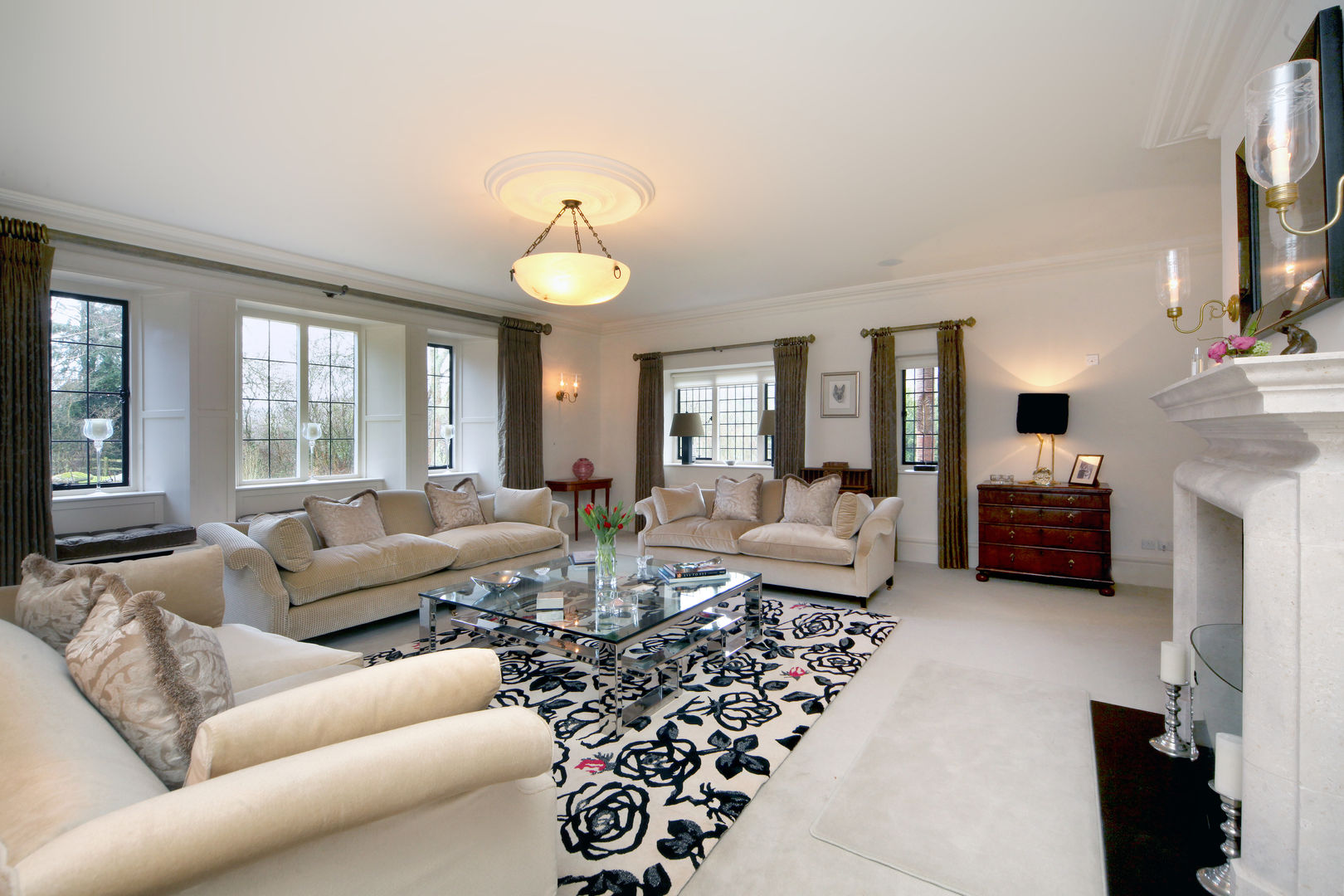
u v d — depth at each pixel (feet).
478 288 19.31
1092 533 14.89
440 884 3.87
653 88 8.20
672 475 23.93
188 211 12.63
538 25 6.93
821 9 6.70
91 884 2.45
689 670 10.21
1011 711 8.59
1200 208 12.61
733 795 6.68
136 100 8.46
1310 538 4.22
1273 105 4.01
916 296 18.48
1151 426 15.48
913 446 19.04
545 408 23.03
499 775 3.81
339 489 17.87
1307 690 4.25
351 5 6.57
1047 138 9.61
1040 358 16.72
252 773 3.03
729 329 22.26
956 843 5.88
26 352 11.67
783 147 9.87
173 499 14.53
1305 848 4.23
